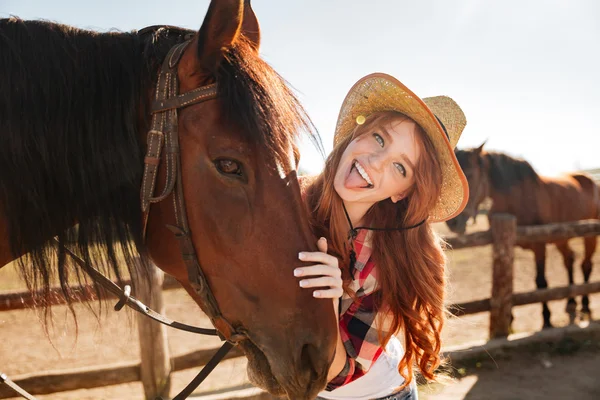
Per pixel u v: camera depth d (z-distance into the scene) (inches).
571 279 281.0
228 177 48.8
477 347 188.7
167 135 50.5
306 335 49.5
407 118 63.3
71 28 56.0
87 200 53.7
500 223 197.0
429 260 65.0
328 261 50.5
